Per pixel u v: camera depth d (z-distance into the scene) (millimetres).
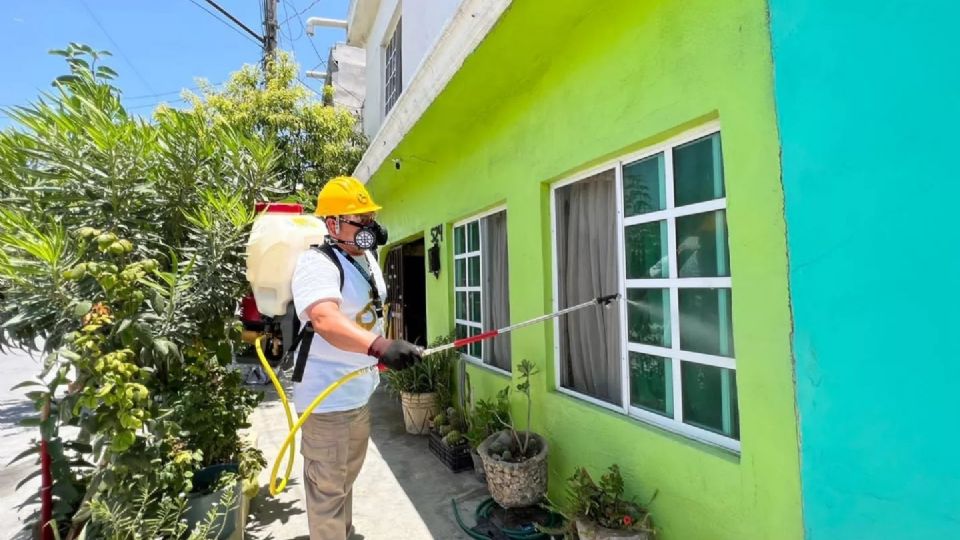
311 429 2611
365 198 2641
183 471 2686
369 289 2633
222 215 3154
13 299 2602
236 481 2879
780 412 1855
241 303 3578
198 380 3328
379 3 8531
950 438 1426
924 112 1455
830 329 1685
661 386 2584
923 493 1479
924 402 1474
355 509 3496
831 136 1666
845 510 1655
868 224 1578
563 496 3160
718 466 2109
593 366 3105
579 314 3229
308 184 9211
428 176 5926
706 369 2324
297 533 3273
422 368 5203
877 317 1566
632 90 2537
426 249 5996
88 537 2455
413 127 4586
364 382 2697
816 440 1730
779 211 1835
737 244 2016
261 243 2664
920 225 1470
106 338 2486
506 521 3162
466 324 5062
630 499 2602
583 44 2898
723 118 2057
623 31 2590
